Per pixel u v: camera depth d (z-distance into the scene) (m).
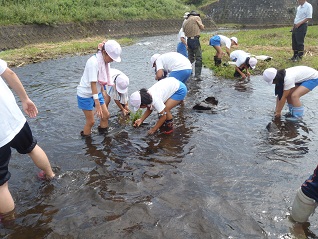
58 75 10.23
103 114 5.41
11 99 3.26
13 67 11.67
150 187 3.85
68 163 4.45
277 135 5.26
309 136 5.21
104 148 4.91
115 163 4.46
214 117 6.13
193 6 38.34
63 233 3.09
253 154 4.63
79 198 3.66
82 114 6.40
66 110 6.64
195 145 4.95
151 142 5.12
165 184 3.91
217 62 10.42
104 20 25.70
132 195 3.70
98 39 22.50
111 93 6.19
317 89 7.89
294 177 4.00
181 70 6.73
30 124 5.86
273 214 3.32
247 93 7.66
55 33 21.17
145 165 4.39
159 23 31.06
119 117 6.23
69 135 5.38
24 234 3.09
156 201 3.57
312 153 4.63
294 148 4.80
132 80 9.12
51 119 6.12
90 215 3.35
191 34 9.25
